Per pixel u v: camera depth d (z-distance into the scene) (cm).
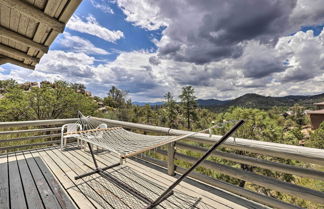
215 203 165
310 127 2553
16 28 187
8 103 993
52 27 170
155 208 157
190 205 162
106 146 187
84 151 339
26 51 250
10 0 131
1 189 188
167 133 241
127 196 176
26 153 324
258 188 486
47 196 174
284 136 605
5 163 271
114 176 225
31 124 345
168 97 2302
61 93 1160
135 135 240
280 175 459
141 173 236
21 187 193
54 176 224
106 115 1536
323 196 123
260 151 154
